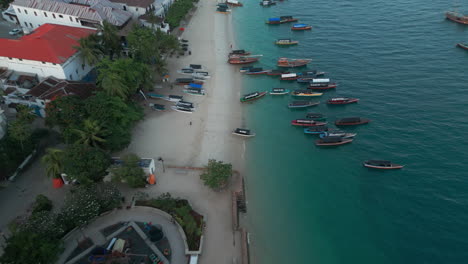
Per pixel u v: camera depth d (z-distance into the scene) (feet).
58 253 152.66
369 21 471.62
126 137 221.87
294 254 186.39
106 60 253.65
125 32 335.88
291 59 375.25
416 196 218.79
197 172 221.46
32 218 161.89
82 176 175.83
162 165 225.15
